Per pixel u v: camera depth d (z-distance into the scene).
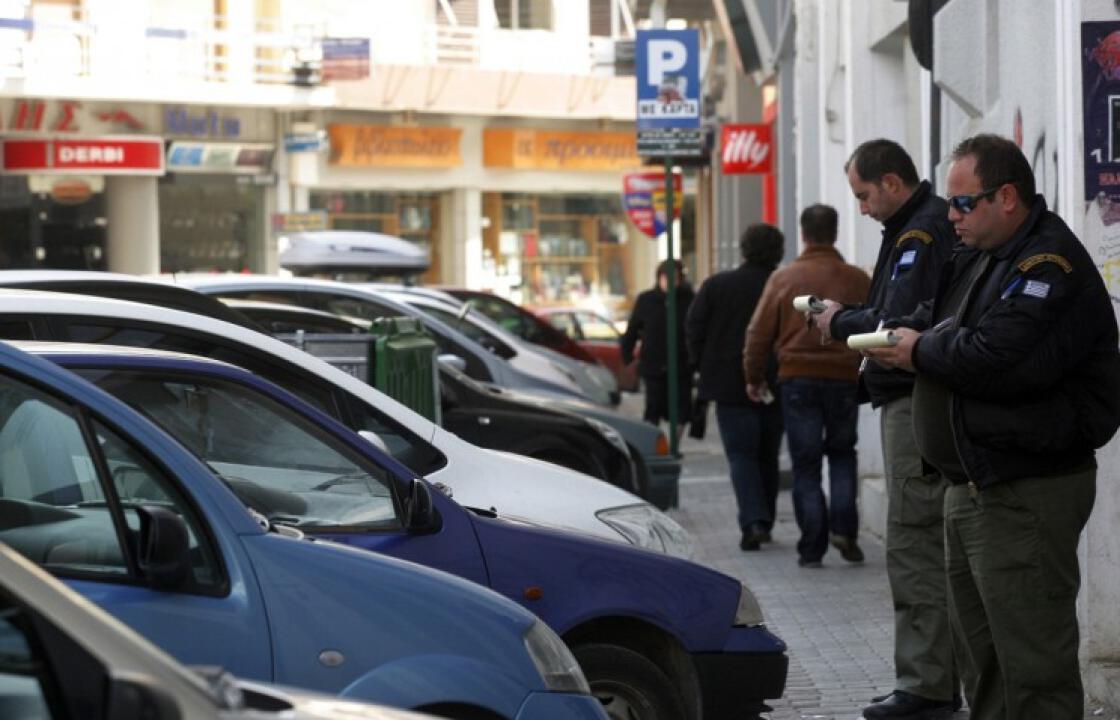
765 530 18.14
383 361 13.60
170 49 49.94
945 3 16.72
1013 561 8.23
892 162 10.91
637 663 8.59
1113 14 11.34
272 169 54.44
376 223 57.81
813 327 9.84
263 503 8.23
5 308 9.76
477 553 8.34
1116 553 11.34
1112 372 8.14
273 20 52.44
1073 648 8.33
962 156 8.19
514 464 10.64
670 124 23.23
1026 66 12.86
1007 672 8.34
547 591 8.46
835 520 16.91
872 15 21.69
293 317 15.89
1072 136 11.44
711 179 59.03
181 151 51.97
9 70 47.00
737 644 8.92
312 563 6.73
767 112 44.50
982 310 8.21
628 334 27.66
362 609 6.73
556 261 61.66
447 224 59.38
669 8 52.81
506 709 6.87
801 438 16.50
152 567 6.27
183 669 4.25
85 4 48.75
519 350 22.27
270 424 8.33
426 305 22.12
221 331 10.22
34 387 6.59
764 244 18.02
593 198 62.41
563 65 58.84
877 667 12.53
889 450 10.62
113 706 3.80
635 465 17.95
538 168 60.22
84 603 4.33
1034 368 8.01
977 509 8.32
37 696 4.19
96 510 6.49
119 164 50.41
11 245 50.75
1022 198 8.14
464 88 56.94
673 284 23.97
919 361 8.22
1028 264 8.02
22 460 6.57
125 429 6.60
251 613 6.54
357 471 8.33
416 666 6.74
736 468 18.16
